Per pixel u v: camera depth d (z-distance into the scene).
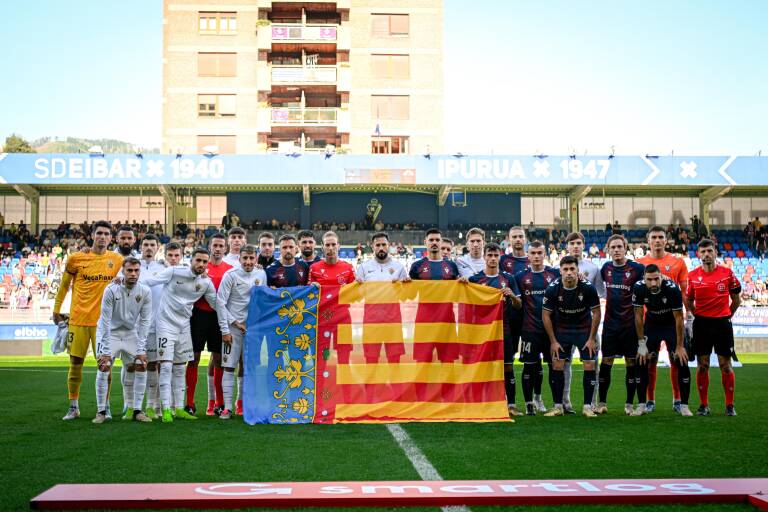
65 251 31.05
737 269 30.61
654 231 10.15
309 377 8.91
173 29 42.06
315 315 9.04
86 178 28.44
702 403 9.36
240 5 42.25
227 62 42.16
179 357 9.11
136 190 34.59
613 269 9.58
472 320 9.16
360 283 9.14
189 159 28.75
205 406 10.59
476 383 8.99
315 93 42.97
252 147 41.81
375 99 42.56
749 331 24.38
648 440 7.28
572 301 9.13
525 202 35.41
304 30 41.72
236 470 5.91
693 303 9.55
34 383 13.61
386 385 8.95
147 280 9.06
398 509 4.85
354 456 6.48
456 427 8.23
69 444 7.11
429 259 9.87
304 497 4.95
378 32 42.91
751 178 28.95
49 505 4.85
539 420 8.80
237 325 9.37
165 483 5.42
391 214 35.62
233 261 10.84
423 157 29.06
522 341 9.58
